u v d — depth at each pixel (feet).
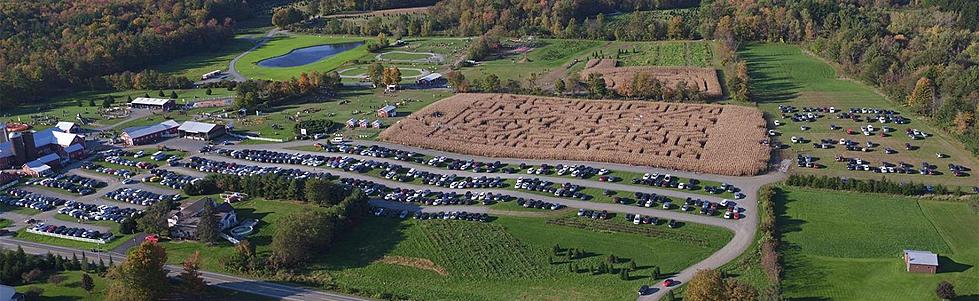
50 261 555.69
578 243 585.22
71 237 617.62
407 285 529.04
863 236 578.66
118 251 591.37
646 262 548.72
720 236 586.45
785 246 565.94
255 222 628.69
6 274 531.91
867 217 612.70
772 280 507.30
